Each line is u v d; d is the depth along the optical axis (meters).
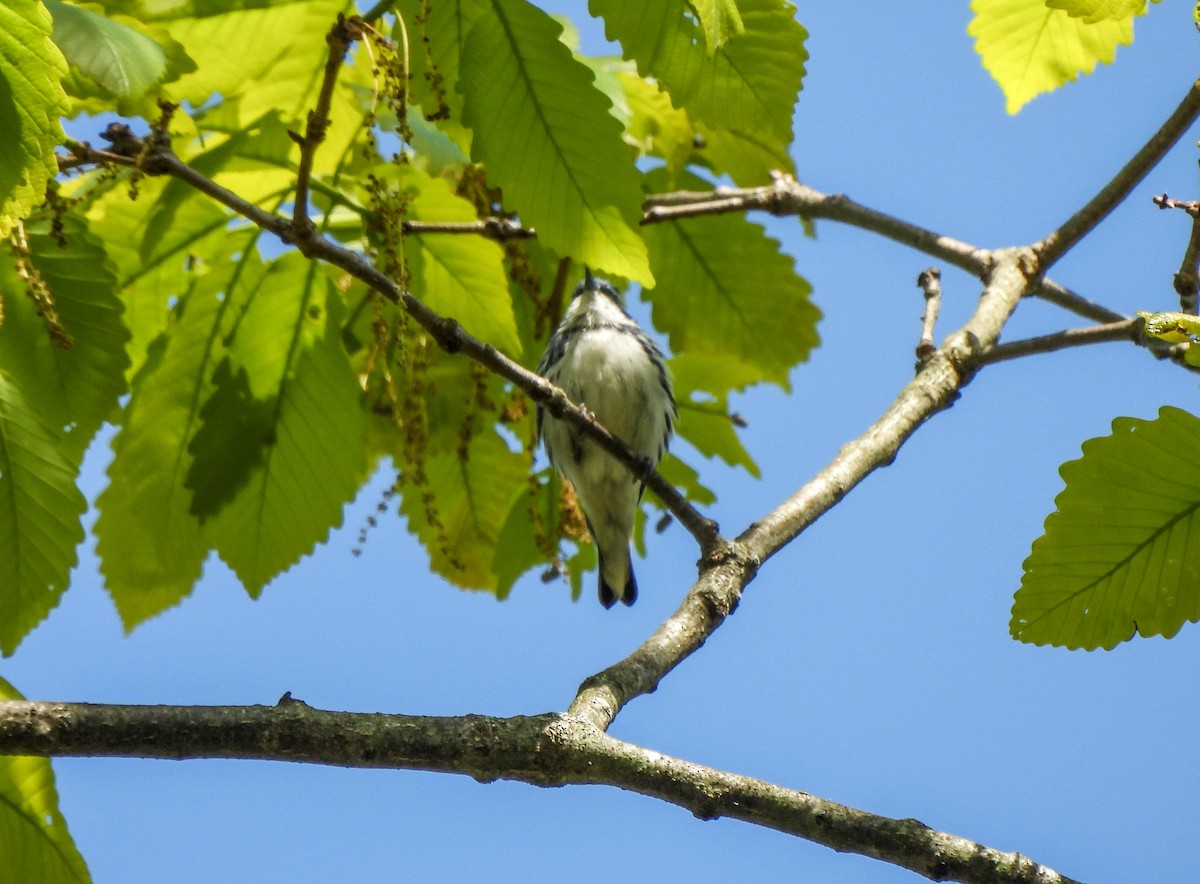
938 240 10.01
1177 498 6.00
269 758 5.33
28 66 5.04
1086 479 6.07
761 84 7.48
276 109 8.51
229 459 8.68
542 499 10.68
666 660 6.60
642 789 5.62
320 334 8.77
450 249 9.07
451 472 10.66
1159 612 6.22
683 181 11.88
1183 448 5.89
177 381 8.73
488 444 10.57
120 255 8.79
